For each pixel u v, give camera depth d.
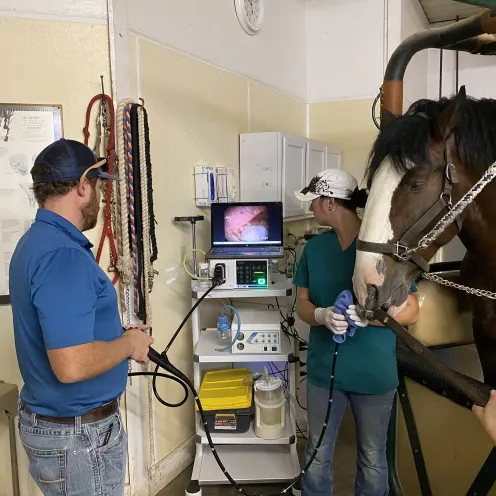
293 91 3.71
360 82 3.80
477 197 1.20
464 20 1.77
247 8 2.89
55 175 1.17
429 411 1.65
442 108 1.23
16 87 1.77
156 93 2.13
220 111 2.66
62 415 1.17
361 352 1.54
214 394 2.21
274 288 2.06
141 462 2.09
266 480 2.10
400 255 1.16
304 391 2.58
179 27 2.29
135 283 1.94
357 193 1.54
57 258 1.09
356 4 3.75
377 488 1.62
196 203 2.45
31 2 1.77
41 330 1.13
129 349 1.25
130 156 1.87
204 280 2.16
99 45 1.84
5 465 1.84
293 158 2.99
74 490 1.19
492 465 1.49
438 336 1.74
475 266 1.50
